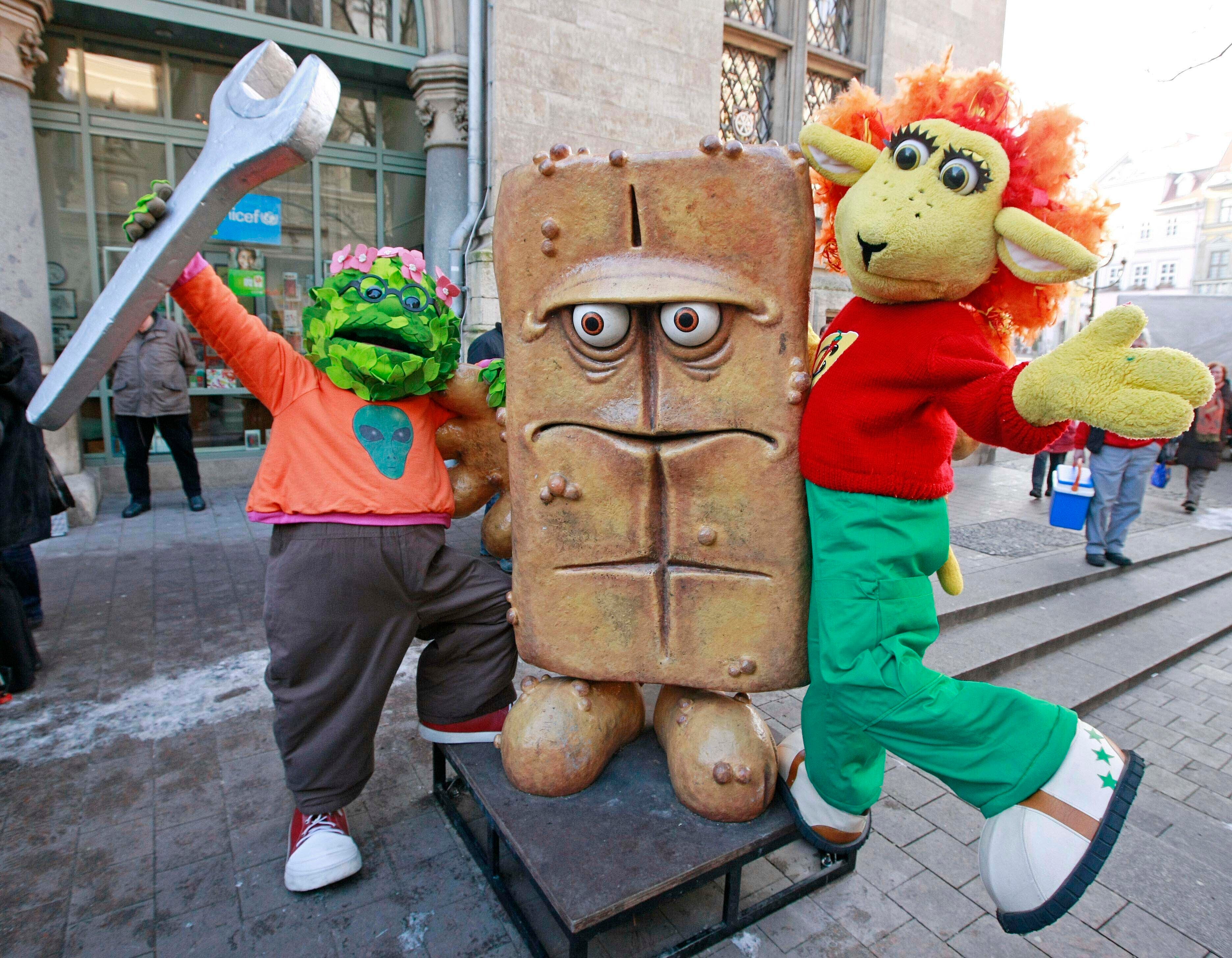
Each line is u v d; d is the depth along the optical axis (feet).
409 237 21.81
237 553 14.98
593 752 6.03
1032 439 4.27
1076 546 17.10
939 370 4.59
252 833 7.04
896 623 4.96
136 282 4.80
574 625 5.98
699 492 5.64
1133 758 4.48
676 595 5.82
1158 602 14.56
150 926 5.92
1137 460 15.43
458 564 6.48
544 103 18.81
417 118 21.38
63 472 16.87
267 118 4.65
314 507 5.76
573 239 5.40
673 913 6.30
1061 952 6.14
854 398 4.95
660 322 5.37
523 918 5.93
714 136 5.07
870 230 4.63
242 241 20.03
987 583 13.96
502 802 5.93
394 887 6.42
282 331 20.81
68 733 8.60
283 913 6.09
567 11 18.72
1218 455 22.48
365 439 5.92
